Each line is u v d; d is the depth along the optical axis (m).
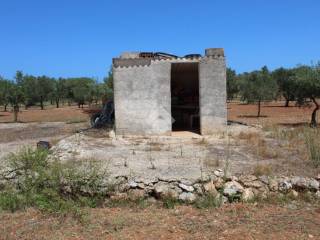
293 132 17.33
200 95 17.88
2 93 35.81
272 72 55.97
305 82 26.56
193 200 9.24
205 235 7.30
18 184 10.16
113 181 9.69
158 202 9.35
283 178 9.95
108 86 47.38
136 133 17.84
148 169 10.94
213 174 10.05
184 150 14.30
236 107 58.53
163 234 7.41
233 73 51.59
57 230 7.76
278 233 7.35
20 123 32.59
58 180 9.51
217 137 17.23
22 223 8.20
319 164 11.28
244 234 7.30
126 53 18.66
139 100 17.78
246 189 9.56
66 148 14.41
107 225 7.95
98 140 16.86
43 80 71.19
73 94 68.62
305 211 8.66
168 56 18.33
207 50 17.86
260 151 13.27
